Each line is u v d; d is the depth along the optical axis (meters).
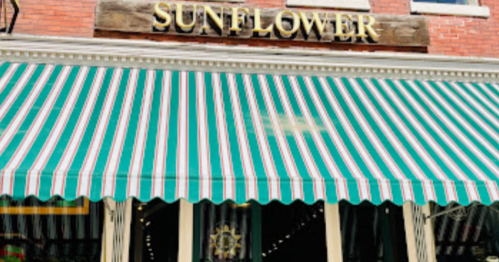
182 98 7.25
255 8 8.83
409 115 7.45
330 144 6.40
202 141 6.07
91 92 7.14
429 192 5.62
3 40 7.84
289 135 6.52
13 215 7.39
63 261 7.33
